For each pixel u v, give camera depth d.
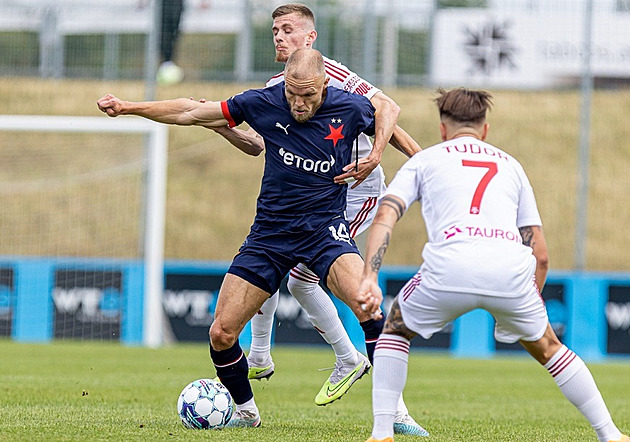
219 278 61.97
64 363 43.78
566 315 61.12
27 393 29.38
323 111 20.22
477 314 61.62
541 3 78.12
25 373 37.88
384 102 21.47
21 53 79.56
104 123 60.09
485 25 78.00
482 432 22.27
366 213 24.30
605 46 78.00
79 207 83.44
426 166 16.80
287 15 23.08
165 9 74.06
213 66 86.38
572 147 88.31
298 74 19.34
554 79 78.12
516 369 49.19
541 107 92.06
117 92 88.94
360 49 76.06
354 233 24.45
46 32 79.38
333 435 20.08
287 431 20.80
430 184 16.67
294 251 20.70
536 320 16.58
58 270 61.22
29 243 81.62
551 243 80.50
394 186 16.67
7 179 85.19
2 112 88.31
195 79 83.56
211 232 83.69
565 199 83.88
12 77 91.06
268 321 24.22
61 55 79.38
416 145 22.28
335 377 23.77
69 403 26.73
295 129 20.19
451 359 56.31
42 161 86.69
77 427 20.23
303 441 18.64
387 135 20.94
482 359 57.16
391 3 76.06
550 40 78.00
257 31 80.00
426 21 78.69
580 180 64.62
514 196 16.91
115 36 78.75
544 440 20.62
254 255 20.75
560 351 16.94
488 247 16.16
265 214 20.78
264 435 19.55
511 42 78.06
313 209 20.56
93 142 87.00
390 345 16.77
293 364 48.06
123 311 61.00
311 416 25.50
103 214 83.19
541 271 17.27
